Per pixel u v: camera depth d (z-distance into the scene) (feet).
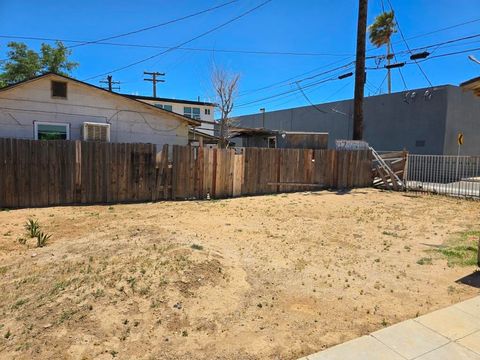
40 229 22.82
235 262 17.20
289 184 43.34
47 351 10.06
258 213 30.22
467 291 14.67
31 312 11.89
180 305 12.67
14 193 29.58
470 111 69.92
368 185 48.96
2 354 9.91
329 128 91.56
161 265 15.34
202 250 17.54
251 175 40.52
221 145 69.15
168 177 35.60
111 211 29.37
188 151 36.27
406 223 27.55
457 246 21.03
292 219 28.17
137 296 13.00
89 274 14.53
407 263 18.10
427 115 68.80
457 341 10.85
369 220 28.43
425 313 12.78
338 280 15.70
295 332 11.46
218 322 11.89
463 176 51.98
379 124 77.20
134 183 34.01
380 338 11.00
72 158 31.37
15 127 39.45
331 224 26.76
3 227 23.34
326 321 12.18
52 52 91.04
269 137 76.79
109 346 10.38
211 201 35.96
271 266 17.11
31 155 29.94
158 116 47.70
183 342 10.73
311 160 44.70
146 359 9.89
